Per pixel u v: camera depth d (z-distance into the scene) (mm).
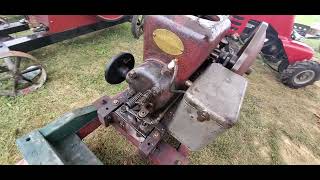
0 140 1867
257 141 2324
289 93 3125
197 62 1346
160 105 1493
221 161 2053
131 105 1459
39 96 2289
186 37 1263
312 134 2543
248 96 2891
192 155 2039
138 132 1536
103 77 2676
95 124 1726
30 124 2033
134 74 1441
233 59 1646
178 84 1483
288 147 2336
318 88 3385
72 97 2363
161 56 1455
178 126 1364
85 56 2957
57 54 2891
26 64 2555
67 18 2672
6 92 2178
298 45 3031
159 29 1342
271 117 2645
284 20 3127
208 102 1170
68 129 1509
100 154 1910
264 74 3441
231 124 1120
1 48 2119
